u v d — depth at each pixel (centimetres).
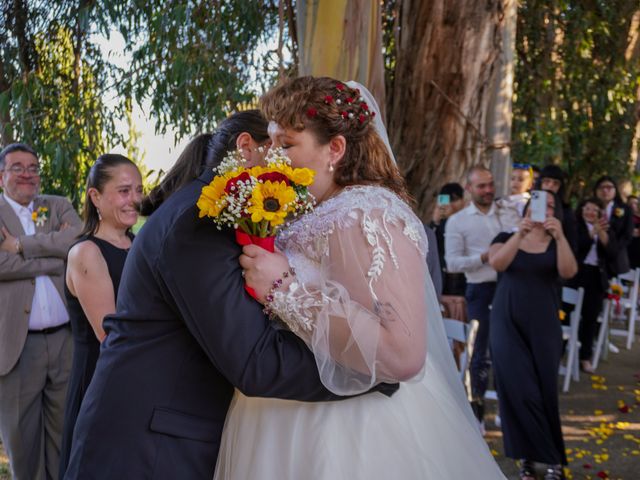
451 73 703
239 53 702
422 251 182
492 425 539
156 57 660
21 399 360
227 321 170
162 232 179
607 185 738
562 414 564
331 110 186
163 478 179
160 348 182
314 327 169
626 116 1182
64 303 373
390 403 193
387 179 196
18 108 671
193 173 216
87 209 285
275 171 173
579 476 435
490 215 538
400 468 184
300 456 183
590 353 704
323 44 430
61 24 723
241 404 193
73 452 188
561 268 391
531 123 1041
